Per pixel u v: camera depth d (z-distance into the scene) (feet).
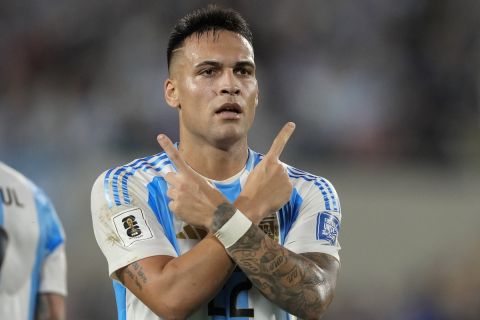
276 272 35.24
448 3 152.35
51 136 128.67
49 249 39.78
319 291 35.94
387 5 153.89
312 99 140.97
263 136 132.67
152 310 35.58
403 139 129.39
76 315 103.55
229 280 37.24
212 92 37.37
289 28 150.10
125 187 37.86
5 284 37.24
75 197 114.01
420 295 107.76
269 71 144.66
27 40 147.23
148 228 36.73
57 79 143.64
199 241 37.35
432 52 147.43
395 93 142.00
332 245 38.09
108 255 36.99
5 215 37.73
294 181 39.83
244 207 36.09
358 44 150.10
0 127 128.16
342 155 123.24
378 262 110.11
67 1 152.15
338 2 153.38
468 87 140.97
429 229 112.16
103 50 147.95
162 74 143.64
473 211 112.98
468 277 108.27
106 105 136.87
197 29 38.29
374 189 115.14
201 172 38.88
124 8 151.43
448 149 124.77
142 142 129.70
